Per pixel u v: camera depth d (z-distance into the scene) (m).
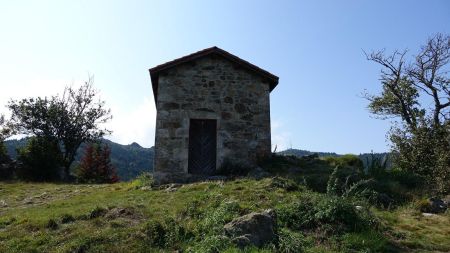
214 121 14.11
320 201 7.84
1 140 24.89
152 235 7.03
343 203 7.66
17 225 8.16
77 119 28.47
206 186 10.68
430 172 15.18
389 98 26.00
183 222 7.45
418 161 16.77
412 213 9.07
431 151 16.09
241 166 13.52
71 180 26.17
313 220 7.40
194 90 14.00
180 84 14.01
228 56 14.18
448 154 13.63
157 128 13.50
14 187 16.88
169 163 13.23
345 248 6.51
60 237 7.16
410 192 10.87
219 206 7.99
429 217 8.77
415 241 7.05
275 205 8.27
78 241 6.86
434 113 22.12
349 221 7.34
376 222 7.59
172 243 6.78
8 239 7.31
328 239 6.85
